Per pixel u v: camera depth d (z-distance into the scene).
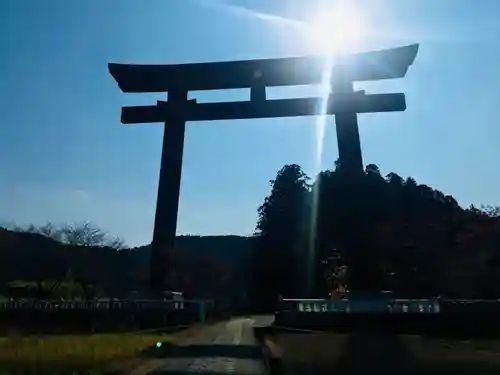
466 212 52.91
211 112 45.69
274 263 70.75
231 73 45.59
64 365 22.33
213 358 26.08
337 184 49.16
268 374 21.28
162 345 30.73
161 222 46.41
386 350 21.92
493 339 31.12
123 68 46.41
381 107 43.84
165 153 46.03
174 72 46.16
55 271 78.94
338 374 19.70
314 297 59.78
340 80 44.69
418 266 46.91
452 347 23.11
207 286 105.19
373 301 39.78
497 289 45.59
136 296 56.09
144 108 46.56
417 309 38.78
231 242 128.00
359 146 44.62
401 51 43.62
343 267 52.53
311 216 57.53
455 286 46.44
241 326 49.09
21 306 51.50
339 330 37.19
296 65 44.78
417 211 51.12
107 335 40.53
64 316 50.03
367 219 48.25
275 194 73.12
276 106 44.81
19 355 25.11
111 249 87.94
